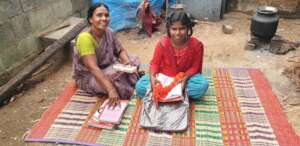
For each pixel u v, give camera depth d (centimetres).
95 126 281
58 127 284
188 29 292
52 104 321
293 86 350
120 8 509
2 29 346
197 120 291
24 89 360
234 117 294
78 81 338
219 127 281
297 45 439
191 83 307
